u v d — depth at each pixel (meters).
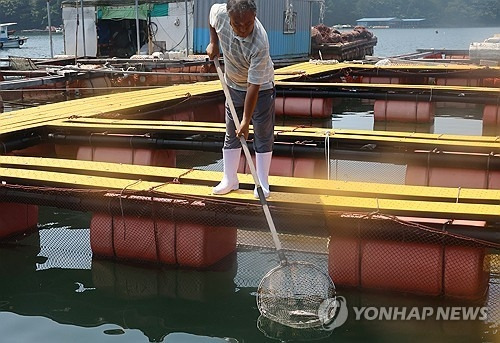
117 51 22.72
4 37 49.38
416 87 12.48
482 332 4.12
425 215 4.44
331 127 12.48
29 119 8.38
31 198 5.37
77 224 6.31
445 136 7.21
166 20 20.69
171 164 8.06
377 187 5.10
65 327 4.29
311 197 4.84
